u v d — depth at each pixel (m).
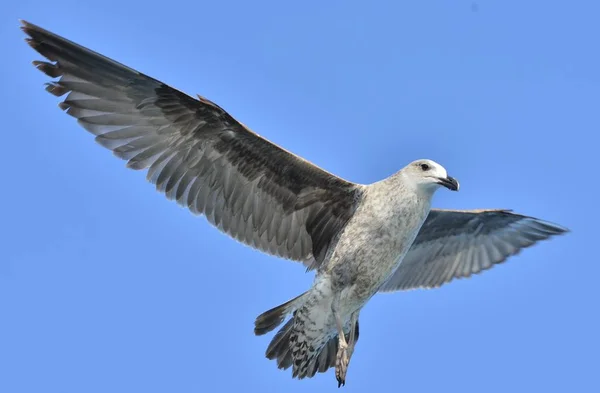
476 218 16.75
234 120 13.92
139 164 14.10
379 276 14.73
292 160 14.57
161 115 13.94
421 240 16.88
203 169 14.45
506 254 17.12
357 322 15.20
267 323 14.91
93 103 13.61
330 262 14.70
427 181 14.54
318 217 15.20
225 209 14.79
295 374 14.98
